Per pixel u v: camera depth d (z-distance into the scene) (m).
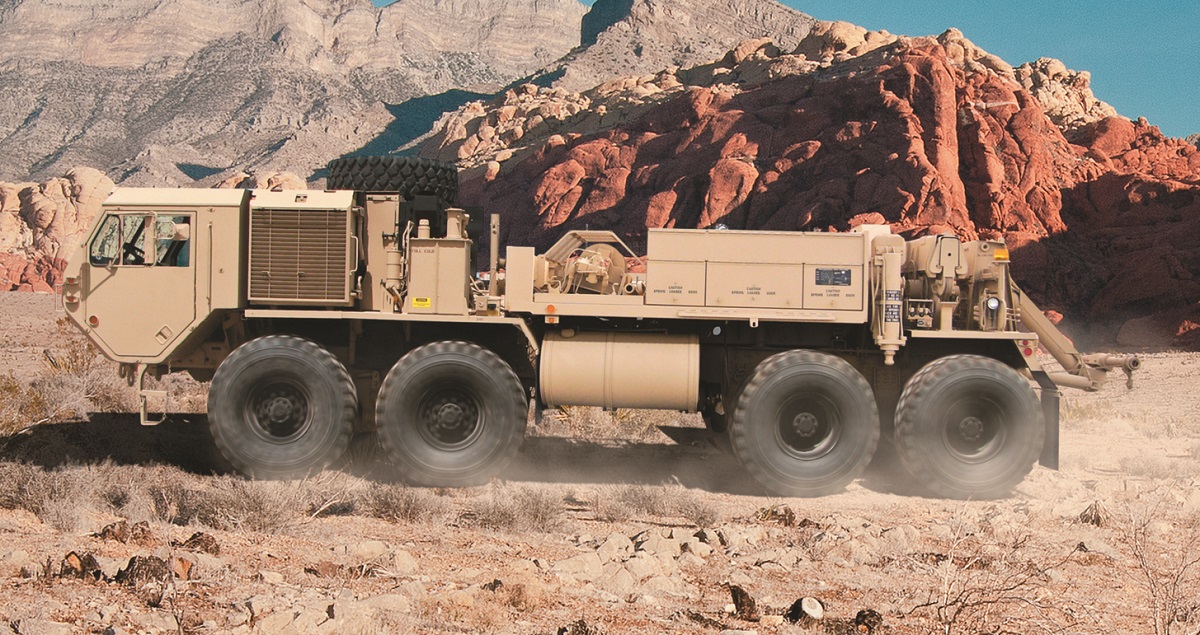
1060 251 61.06
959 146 64.38
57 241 109.19
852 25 105.31
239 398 10.95
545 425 15.78
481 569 7.12
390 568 6.99
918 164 61.53
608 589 6.91
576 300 11.37
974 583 6.90
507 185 86.62
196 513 8.63
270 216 11.36
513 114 130.00
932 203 60.47
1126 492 11.78
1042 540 8.98
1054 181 64.50
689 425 16.48
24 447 11.90
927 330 11.67
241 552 7.23
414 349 11.45
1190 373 32.31
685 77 123.75
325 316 11.38
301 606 5.79
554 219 79.06
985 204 61.91
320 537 8.28
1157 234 60.16
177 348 11.33
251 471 10.90
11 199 112.44
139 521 8.01
